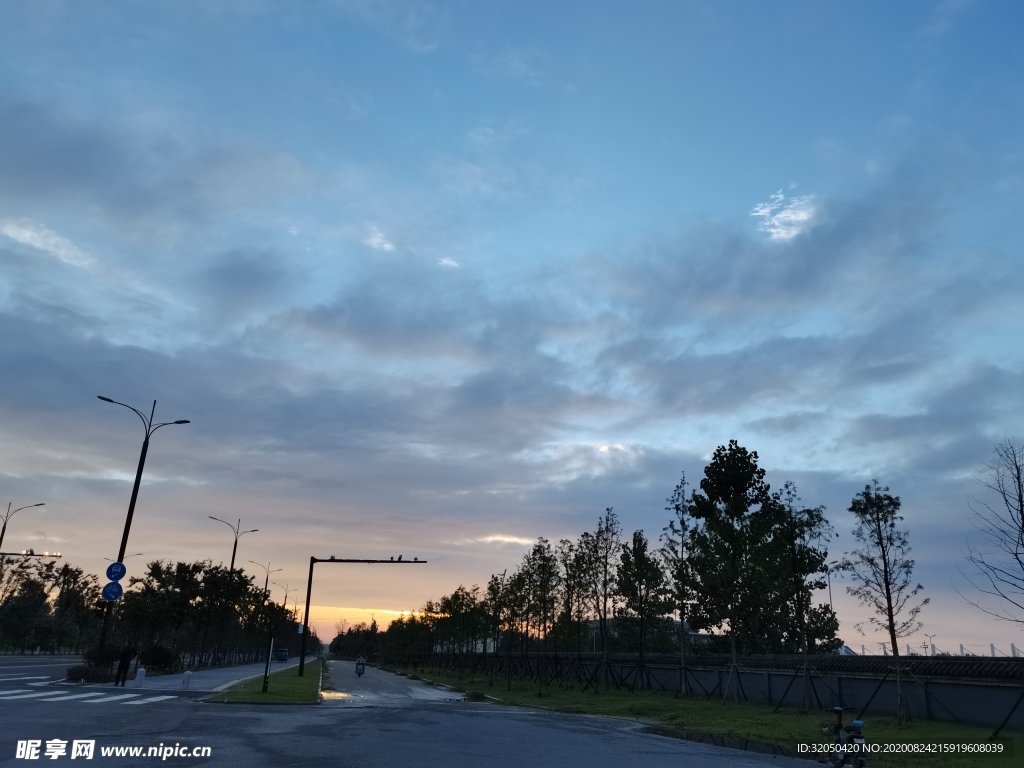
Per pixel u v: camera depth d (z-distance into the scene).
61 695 24.12
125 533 32.72
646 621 47.78
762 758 18.05
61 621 96.25
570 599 49.31
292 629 155.75
